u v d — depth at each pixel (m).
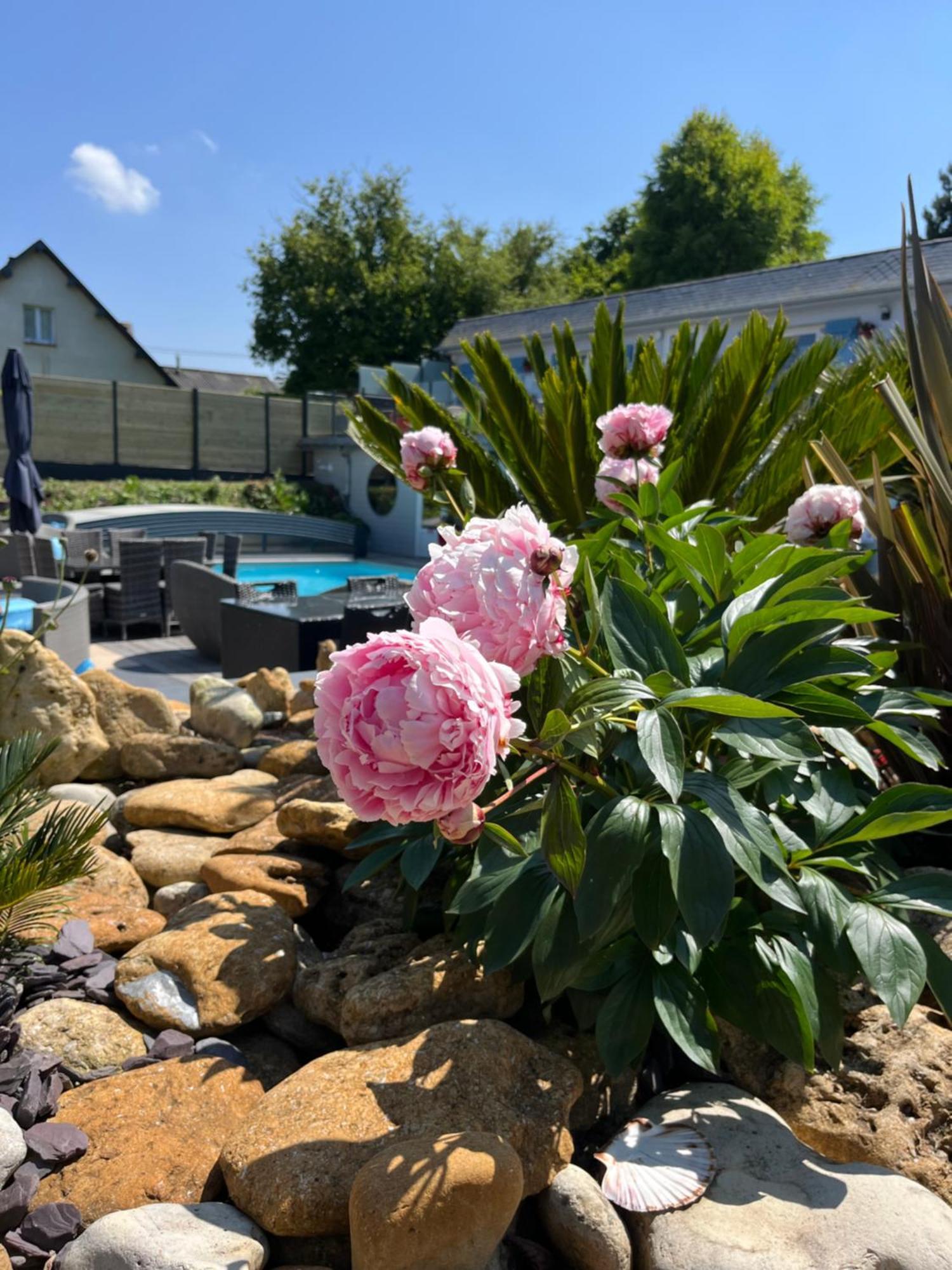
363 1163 1.40
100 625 10.27
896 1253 1.35
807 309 11.58
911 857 2.45
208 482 19.12
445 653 0.97
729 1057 1.84
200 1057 1.77
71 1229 1.39
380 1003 1.80
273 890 2.29
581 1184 1.47
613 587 1.71
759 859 1.51
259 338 31.50
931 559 2.52
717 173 31.31
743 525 2.76
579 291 37.28
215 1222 1.36
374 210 31.19
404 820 0.97
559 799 1.31
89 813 2.04
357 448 19.53
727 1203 1.46
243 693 3.65
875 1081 1.71
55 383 18.52
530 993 1.99
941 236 29.80
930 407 2.56
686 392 3.96
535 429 3.75
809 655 1.75
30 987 1.98
